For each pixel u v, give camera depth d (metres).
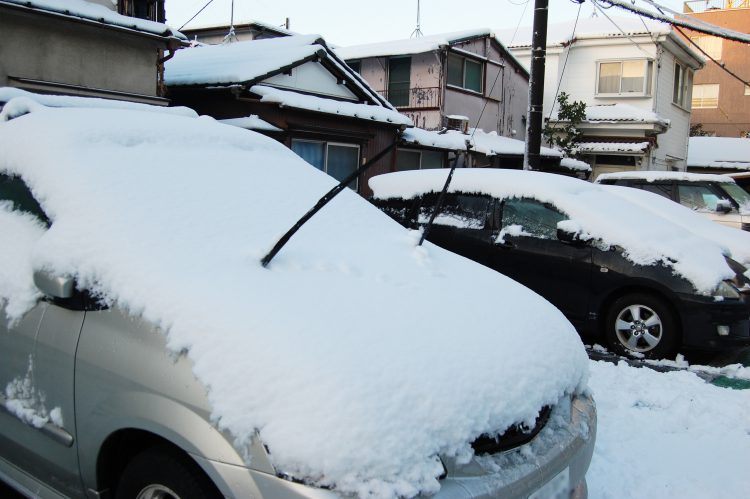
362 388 1.97
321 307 2.29
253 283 2.36
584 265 5.95
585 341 6.34
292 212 3.17
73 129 3.01
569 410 2.62
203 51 15.30
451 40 18.62
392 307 2.46
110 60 9.91
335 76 14.23
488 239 6.48
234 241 2.70
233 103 12.16
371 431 1.89
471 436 2.08
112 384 2.24
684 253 5.70
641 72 22.69
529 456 2.23
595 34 22.92
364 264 2.86
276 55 12.88
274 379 1.98
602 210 6.13
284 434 1.88
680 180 10.77
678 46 23.75
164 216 2.68
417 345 2.24
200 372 2.06
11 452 2.73
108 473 2.37
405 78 19.25
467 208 6.75
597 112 22.50
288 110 11.85
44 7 8.62
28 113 3.33
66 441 2.40
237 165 3.38
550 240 6.16
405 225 7.10
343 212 3.41
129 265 2.38
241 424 1.94
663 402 4.48
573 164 20.61
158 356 2.17
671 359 5.67
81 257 2.45
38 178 2.81
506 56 21.83
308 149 12.77
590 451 2.57
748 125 38.12
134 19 9.88
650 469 3.54
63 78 9.33
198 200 2.90
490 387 2.23
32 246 2.73
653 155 23.62
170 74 12.80
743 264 6.76
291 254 2.75
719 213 10.27
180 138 3.37
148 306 2.25
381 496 1.80
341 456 1.83
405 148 15.99
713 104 38.84
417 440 1.94
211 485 2.05
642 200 8.34
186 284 2.29
